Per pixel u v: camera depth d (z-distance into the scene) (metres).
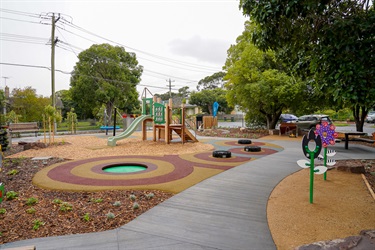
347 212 3.82
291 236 3.09
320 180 5.70
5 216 3.65
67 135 18.31
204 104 49.66
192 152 9.93
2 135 10.59
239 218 3.63
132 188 5.06
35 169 6.86
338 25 4.47
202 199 4.45
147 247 2.83
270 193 4.80
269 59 16.98
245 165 7.40
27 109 25.67
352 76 4.20
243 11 5.40
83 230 3.24
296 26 5.25
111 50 27.64
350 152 10.03
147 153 9.73
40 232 3.18
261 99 16.23
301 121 21.30
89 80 26.67
